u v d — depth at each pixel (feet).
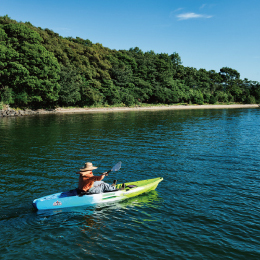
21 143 50.72
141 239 17.28
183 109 199.82
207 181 29.09
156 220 19.97
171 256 15.46
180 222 19.66
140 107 200.54
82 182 22.63
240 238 17.47
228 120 104.37
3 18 140.46
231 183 28.40
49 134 62.39
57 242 16.90
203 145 49.83
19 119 101.91
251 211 21.57
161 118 111.75
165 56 289.12
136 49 328.29
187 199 24.11
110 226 19.04
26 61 125.59
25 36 130.11
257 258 15.34
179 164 36.19
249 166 35.04
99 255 15.55
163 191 26.17
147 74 240.53
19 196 24.38
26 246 16.42
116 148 46.68
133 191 24.66
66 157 39.65
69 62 172.86
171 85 244.83
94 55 195.72
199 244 16.72
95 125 82.33
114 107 185.88
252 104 311.88
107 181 29.19
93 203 22.79
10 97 124.06
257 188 26.86
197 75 302.86
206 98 280.10
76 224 19.33
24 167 34.04
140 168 34.19
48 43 166.40
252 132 68.03
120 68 213.46
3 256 15.31
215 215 20.81
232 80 344.90
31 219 20.03
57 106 159.02
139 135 62.03
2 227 18.74
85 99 174.70
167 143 51.88
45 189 26.22
